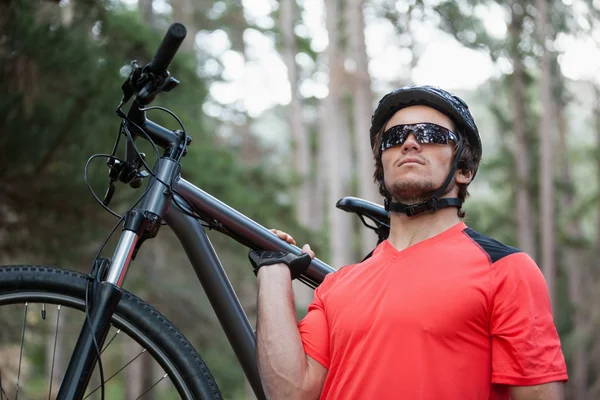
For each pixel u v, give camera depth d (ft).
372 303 6.24
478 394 5.92
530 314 5.91
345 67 70.74
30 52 20.51
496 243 6.33
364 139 66.90
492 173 92.53
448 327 5.93
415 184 6.34
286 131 147.13
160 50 6.58
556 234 85.56
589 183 112.16
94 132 23.65
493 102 92.02
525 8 81.30
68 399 5.92
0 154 20.95
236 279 49.21
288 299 6.72
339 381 6.22
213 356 51.29
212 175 40.63
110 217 23.68
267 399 6.45
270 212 49.93
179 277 50.26
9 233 23.54
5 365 23.62
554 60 84.84
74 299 6.46
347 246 71.61
